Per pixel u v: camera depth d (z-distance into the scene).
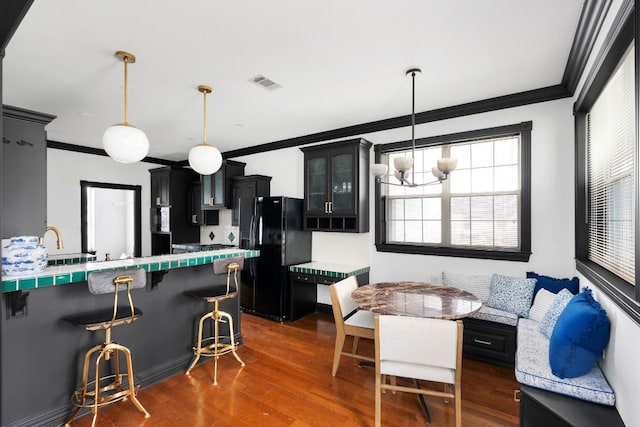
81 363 2.21
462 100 3.26
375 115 3.75
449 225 3.64
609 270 2.10
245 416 2.15
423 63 2.49
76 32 2.04
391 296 2.59
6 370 1.89
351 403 2.30
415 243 3.87
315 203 4.29
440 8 1.83
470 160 3.52
